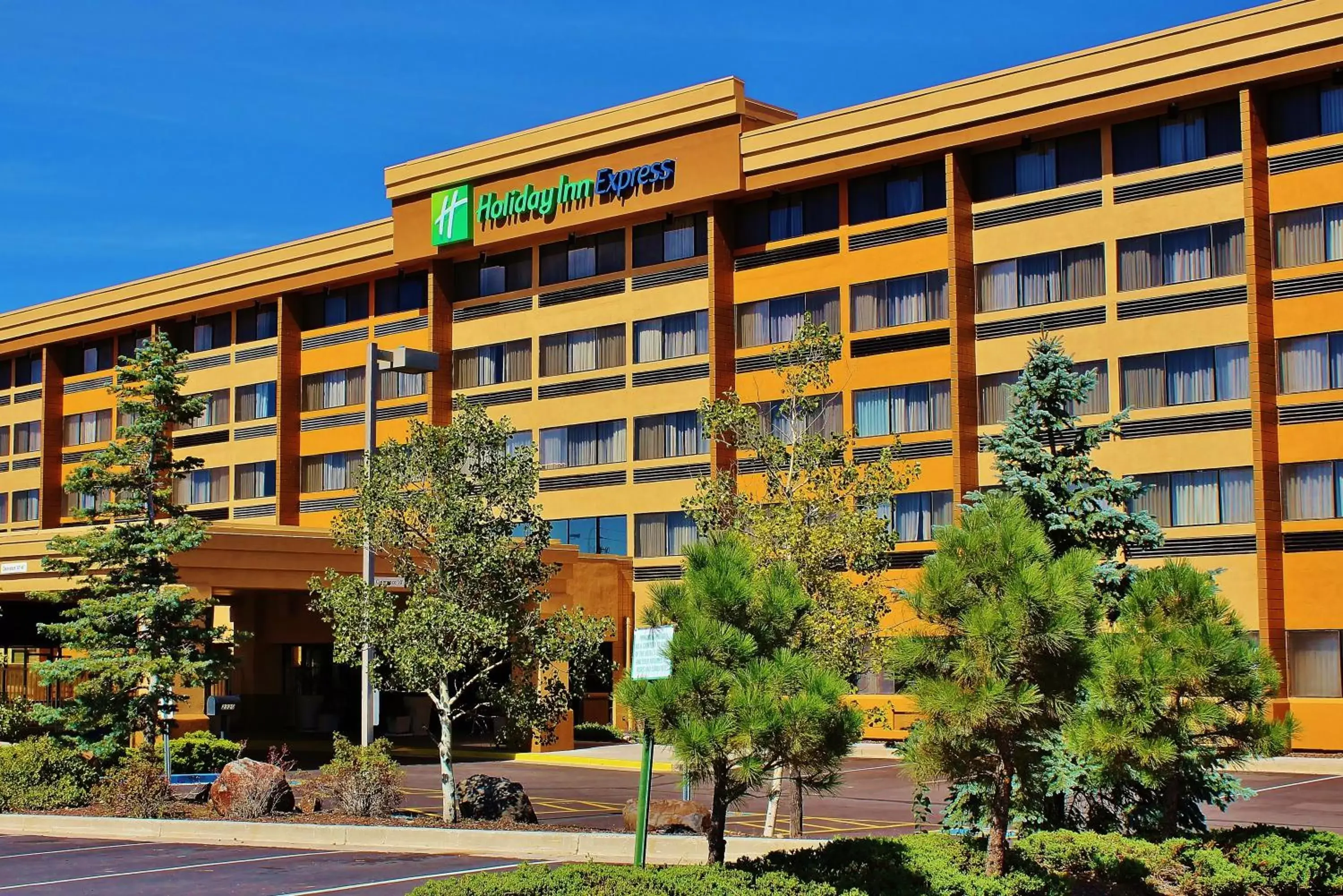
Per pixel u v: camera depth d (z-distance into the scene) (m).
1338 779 33.91
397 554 25.75
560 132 55.19
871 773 37.22
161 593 30.61
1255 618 40.06
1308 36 39.09
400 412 60.69
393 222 60.47
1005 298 45.56
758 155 50.09
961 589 16.06
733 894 13.92
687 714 14.90
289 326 65.12
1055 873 16.86
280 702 51.81
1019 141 45.44
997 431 45.31
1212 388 41.44
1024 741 16.31
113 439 72.44
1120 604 21.27
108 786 27.58
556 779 36.44
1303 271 40.16
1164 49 41.59
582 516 55.28
